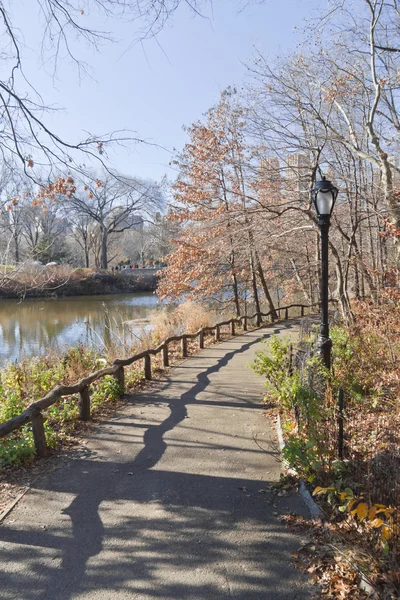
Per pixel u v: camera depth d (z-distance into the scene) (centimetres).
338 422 572
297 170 1647
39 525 453
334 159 1611
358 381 789
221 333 2075
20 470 582
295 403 643
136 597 352
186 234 2530
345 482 478
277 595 352
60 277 3884
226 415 817
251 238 1855
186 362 1379
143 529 444
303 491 502
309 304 2906
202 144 2286
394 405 668
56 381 1087
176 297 2522
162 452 641
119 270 6022
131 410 853
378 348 907
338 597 343
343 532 411
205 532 438
